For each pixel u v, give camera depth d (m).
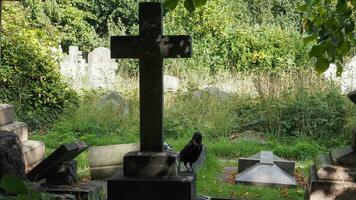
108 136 12.53
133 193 5.66
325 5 5.26
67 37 27.62
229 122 13.28
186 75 17.59
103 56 18.34
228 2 26.41
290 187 8.48
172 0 4.61
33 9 24.53
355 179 5.67
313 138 12.56
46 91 13.77
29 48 13.73
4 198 2.54
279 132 12.85
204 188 8.05
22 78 13.62
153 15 5.86
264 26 21.78
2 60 13.31
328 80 14.27
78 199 6.34
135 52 5.88
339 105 13.08
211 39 20.94
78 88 16.59
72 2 28.88
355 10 5.37
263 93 14.24
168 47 5.84
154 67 5.85
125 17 29.84
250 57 20.59
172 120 13.34
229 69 20.64
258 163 9.05
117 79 16.56
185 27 21.30
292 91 13.73
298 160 11.12
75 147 6.59
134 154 5.77
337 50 5.02
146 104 5.86
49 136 12.34
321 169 5.74
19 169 5.68
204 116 13.70
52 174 6.62
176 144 11.47
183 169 7.34
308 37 5.37
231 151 11.50
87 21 30.41
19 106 13.25
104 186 7.19
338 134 12.61
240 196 7.70
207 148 11.45
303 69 15.75
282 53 20.30
